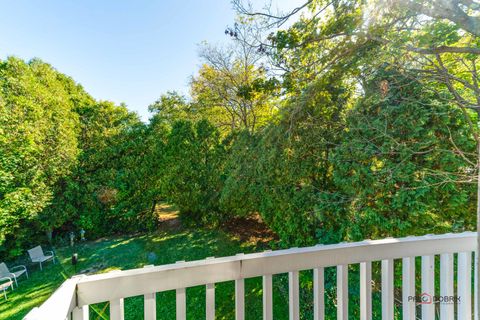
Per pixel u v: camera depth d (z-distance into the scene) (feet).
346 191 9.98
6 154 15.99
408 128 8.87
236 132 20.13
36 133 17.90
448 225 7.95
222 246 17.84
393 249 3.56
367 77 10.59
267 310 3.09
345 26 8.93
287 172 12.25
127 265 16.30
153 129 23.63
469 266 3.75
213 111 33.55
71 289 2.42
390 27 8.54
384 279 3.54
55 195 20.03
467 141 7.96
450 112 8.37
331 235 10.09
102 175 21.99
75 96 24.38
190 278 2.87
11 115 16.67
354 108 10.44
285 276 12.09
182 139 20.35
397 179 8.65
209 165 20.12
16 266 16.72
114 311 2.60
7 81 17.71
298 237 11.34
